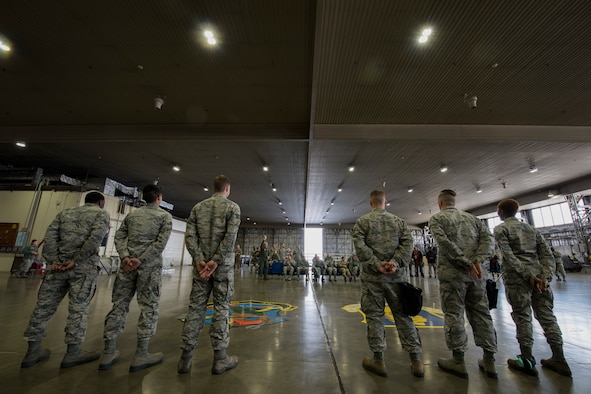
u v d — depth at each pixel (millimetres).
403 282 2010
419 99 6230
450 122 7402
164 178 12312
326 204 17906
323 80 5582
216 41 4633
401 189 13633
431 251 12039
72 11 4082
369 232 2170
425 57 4891
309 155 9086
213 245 2029
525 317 2029
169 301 4781
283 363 2053
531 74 5297
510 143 7941
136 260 1991
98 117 7270
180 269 15664
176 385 1662
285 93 6094
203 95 6188
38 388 1588
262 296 5633
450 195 2311
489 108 6609
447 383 1751
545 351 2422
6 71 5406
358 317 3672
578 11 3920
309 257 27406
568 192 12406
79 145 8594
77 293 2025
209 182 12945
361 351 2342
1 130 7832
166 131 7707
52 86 5898
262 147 8633
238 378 1782
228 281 2010
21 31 4449
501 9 3924
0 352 2160
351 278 9547
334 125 7625
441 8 3920
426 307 4551
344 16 4066
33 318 1953
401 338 1944
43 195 10250
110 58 5051
